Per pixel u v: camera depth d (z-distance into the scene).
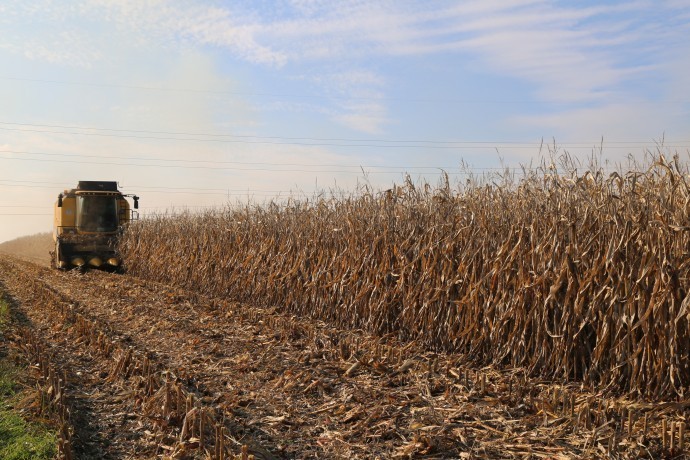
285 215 16.58
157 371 9.04
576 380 8.20
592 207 7.94
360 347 10.62
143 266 26.03
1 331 12.48
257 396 8.02
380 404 7.36
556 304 8.44
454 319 10.06
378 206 12.57
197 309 15.77
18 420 6.92
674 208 7.21
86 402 8.07
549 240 8.48
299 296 14.72
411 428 6.55
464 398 7.44
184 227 22.70
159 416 7.12
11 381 8.39
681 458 5.61
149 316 14.66
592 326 7.91
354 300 12.52
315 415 7.27
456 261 10.18
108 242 28.00
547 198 8.80
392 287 11.67
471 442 6.19
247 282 17.39
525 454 5.85
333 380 8.56
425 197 11.54
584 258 7.99
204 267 20.28
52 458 5.99
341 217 13.61
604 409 6.62
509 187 9.83
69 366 9.88
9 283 24.14
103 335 11.09
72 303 17.19
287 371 8.94
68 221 27.91
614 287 7.61
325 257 14.05
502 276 9.19
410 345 10.41
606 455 5.70
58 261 27.91
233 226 18.75
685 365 6.96
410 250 11.21
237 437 6.57
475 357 9.45
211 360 10.00
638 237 7.37
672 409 6.58
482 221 9.61
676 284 6.94
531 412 6.96
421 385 8.05
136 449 6.48
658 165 7.59
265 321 13.29
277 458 6.09
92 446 6.59
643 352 7.21
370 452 6.12
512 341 8.93
